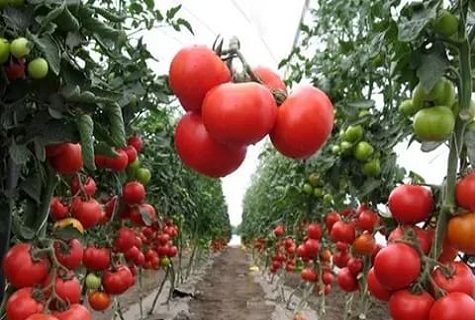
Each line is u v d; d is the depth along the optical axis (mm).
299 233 5902
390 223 1837
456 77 1440
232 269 15930
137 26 3195
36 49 1357
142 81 2805
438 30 1409
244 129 888
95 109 1438
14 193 1438
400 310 1310
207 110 905
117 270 2430
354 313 6777
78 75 1410
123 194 2754
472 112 1496
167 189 5504
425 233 1426
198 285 10688
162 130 4484
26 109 1406
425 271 1324
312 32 4129
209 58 944
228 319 7145
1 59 1275
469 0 1451
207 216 11586
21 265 1281
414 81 1551
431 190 1480
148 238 4840
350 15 3551
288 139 928
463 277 1315
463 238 1325
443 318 1229
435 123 1403
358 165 2893
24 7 1321
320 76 3762
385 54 2721
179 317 6746
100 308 2410
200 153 966
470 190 1325
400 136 2686
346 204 4000
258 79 978
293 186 4082
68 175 1854
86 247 2512
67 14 1342
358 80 3154
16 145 1348
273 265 8078
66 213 1806
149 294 8453
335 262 3436
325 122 934
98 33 1516
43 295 1266
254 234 16375
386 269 1319
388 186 2764
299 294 9188
